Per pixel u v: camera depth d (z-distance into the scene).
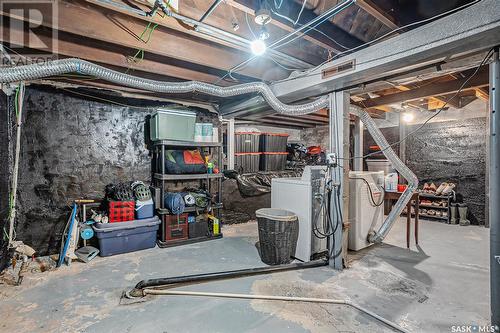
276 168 5.76
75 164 3.40
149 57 2.83
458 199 4.98
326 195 2.95
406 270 2.81
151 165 4.01
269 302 2.16
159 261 3.04
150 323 1.89
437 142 5.26
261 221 2.98
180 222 3.71
